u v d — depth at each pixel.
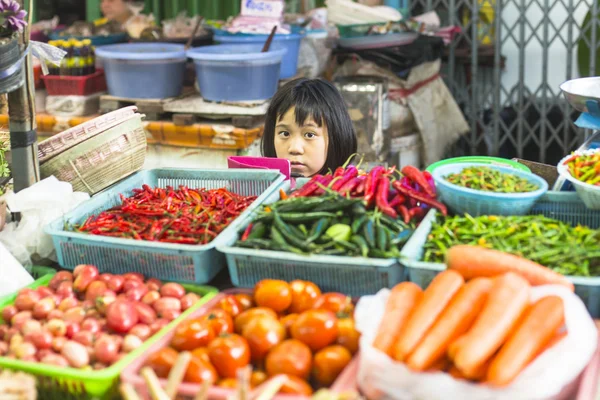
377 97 4.68
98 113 4.67
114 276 1.99
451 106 5.21
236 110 4.28
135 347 1.69
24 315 1.87
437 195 2.23
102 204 2.47
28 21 2.34
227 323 1.75
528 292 1.61
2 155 2.51
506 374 1.44
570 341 1.52
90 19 5.73
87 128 2.64
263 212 2.13
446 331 1.54
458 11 5.54
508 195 2.04
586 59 5.35
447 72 5.64
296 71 4.88
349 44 4.96
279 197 2.40
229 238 2.05
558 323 1.54
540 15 5.41
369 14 4.90
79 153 2.63
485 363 1.49
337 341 1.66
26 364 1.64
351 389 1.50
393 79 4.96
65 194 2.39
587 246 1.92
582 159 2.18
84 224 2.29
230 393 1.50
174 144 4.46
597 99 2.57
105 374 1.58
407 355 1.50
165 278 2.07
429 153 5.11
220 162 4.40
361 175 2.35
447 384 1.45
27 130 2.45
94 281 1.97
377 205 2.12
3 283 2.03
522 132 5.39
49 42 4.59
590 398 1.48
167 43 4.82
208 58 4.21
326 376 1.60
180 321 1.80
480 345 1.47
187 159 4.46
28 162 2.48
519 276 1.64
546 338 1.52
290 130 2.90
